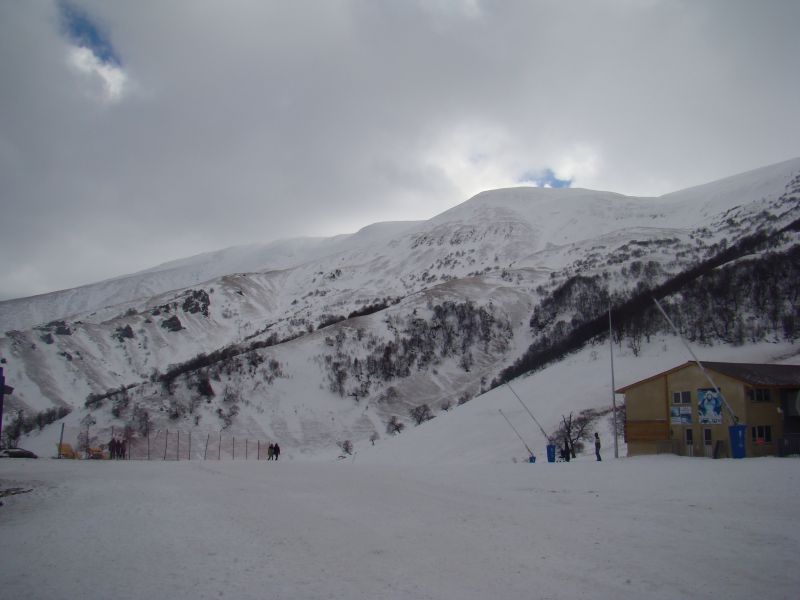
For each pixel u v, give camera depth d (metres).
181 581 9.43
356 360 126.38
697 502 16.16
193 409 104.25
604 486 20.62
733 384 34.78
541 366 98.94
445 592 8.59
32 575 9.98
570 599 8.15
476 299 162.00
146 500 19.58
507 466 31.91
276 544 12.14
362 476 27.02
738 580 8.91
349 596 8.47
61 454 61.53
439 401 113.44
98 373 171.38
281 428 102.81
